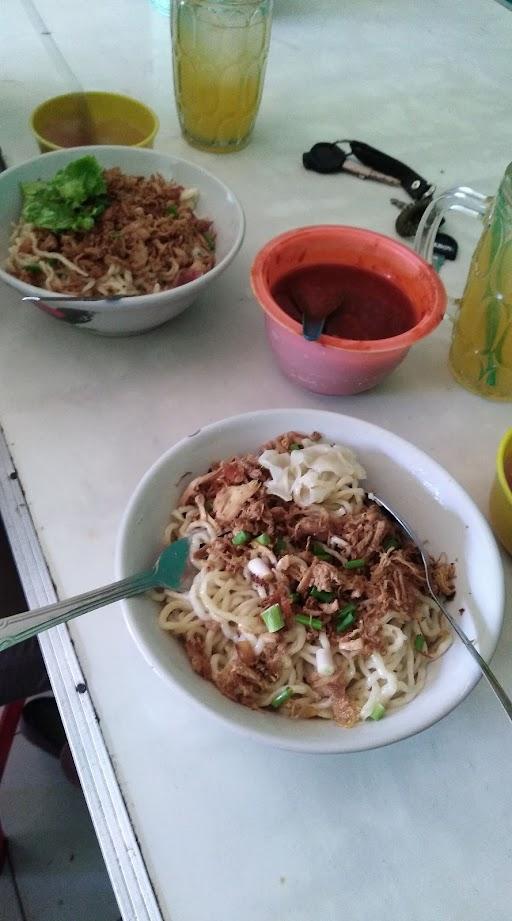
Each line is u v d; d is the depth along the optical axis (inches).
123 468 17.2
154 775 12.8
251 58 24.0
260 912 11.6
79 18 32.1
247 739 12.6
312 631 14.0
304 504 15.1
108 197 20.4
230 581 14.4
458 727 14.1
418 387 19.9
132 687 13.7
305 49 32.2
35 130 23.0
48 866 25.6
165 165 21.5
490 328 18.3
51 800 26.8
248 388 19.3
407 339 16.2
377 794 13.0
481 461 18.4
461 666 12.9
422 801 13.1
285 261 18.3
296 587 14.4
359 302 18.4
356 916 11.7
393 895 12.0
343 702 13.2
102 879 25.4
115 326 18.3
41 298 16.9
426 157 27.3
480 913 11.9
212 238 21.2
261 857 12.1
